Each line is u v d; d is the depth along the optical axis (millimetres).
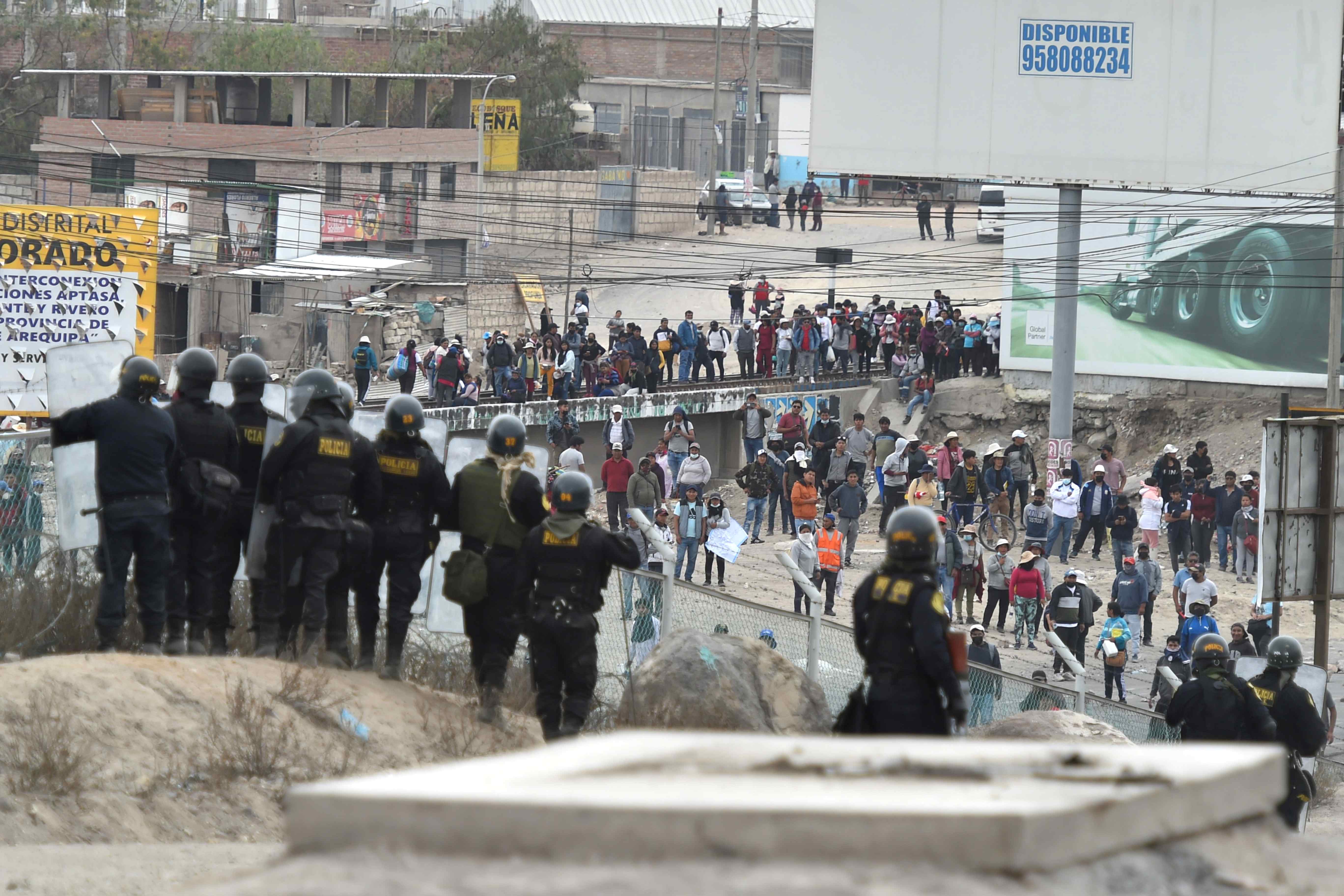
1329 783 49188
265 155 170500
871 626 20391
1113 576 91688
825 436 104562
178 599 30766
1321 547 55312
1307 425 55000
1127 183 108750
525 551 29250
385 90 179625
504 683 32062
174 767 24000
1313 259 120250
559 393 120938
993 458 97562
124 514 29062
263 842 22516
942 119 109062
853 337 137250
